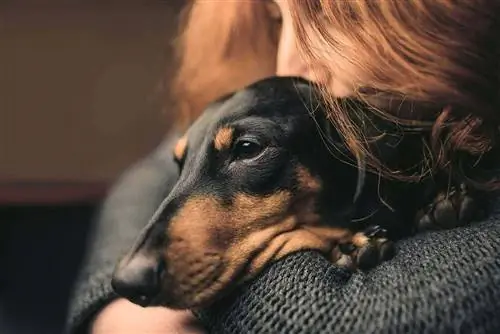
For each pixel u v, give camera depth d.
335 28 0.71
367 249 0.68
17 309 1.30
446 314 0.60
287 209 0.71
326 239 0.71
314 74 0.73
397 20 0.69
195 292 0.69
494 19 0.70
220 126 0.74
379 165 0.70
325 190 0.71
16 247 1.34
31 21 1.42
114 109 1.41
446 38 0.69
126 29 1.39
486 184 0.69
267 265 0.69
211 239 0.69
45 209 1.35
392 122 0.70
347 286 0.65
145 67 1.38
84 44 1.42
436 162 0.69
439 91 0.68
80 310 0.78
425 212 0.70
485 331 0.59
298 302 0.64
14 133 1.41
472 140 0.69
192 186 0.72
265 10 0.95
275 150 0.71
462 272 0.62
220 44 0.97
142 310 0.74
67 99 1.41
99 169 1.39
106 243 0.83
